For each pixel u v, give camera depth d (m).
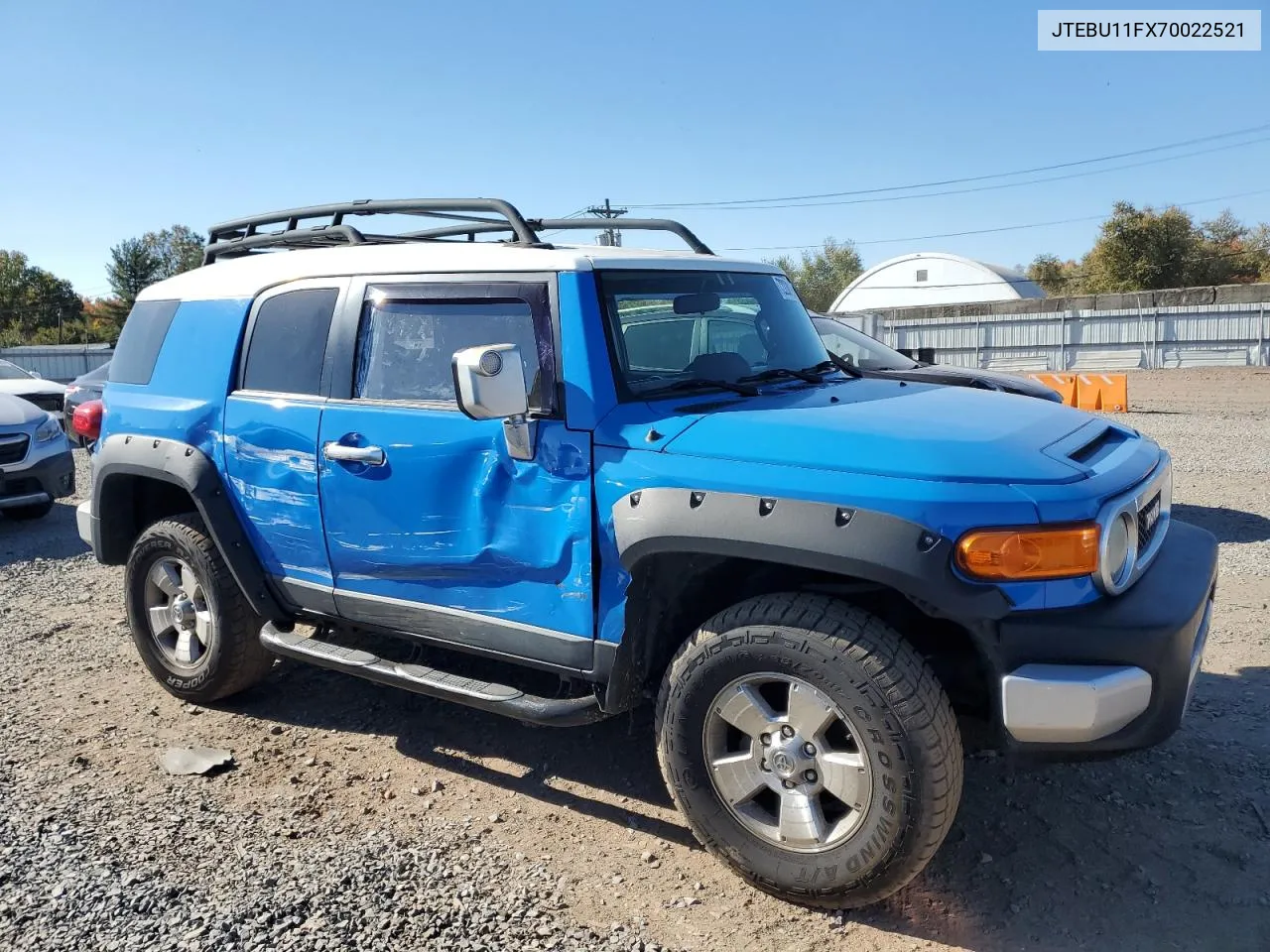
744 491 2.83
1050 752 2.70
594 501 3.14
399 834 3.37
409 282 3.69
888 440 2.86
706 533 2.84
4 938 2.77
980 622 2.65
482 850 3.27
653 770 3.87
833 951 2.73
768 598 2.95
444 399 3.53
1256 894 2.94
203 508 4.11
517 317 3.39
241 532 4.17
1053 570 2.63
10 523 9.19
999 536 2.60
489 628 3.46
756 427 3.01
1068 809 3.45
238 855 3.22
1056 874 3.08
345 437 3.71
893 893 2.82
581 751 4.04
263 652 4.42
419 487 3.51
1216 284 54.91
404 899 2.97
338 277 3.91
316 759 3.99
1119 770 3.72
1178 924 2.81
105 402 4.68
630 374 3.31
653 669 3.30
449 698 3.50
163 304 4.58
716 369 3.61
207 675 4.36
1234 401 19.05
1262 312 28.31
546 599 3.29
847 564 2.65
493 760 3.97
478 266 3.53
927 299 46.62
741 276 4.05
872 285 48.69
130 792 3.67
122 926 2.82
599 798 3.64
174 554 4.43
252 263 4.36
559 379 3.26
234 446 4.10
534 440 3.25
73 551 7.91
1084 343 31.09
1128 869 3.09
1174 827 3.32
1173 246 54.00
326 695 4.66
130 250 76.38
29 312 73.00
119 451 4.48
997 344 32.66
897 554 2.60
